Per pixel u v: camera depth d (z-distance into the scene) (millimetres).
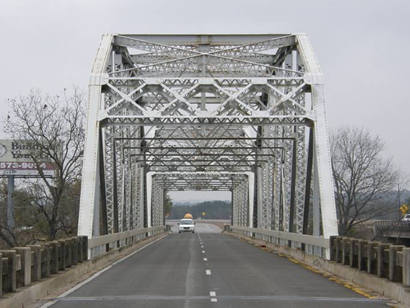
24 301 14320
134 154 41219
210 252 37500
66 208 48344
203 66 30891
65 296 16359
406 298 14555
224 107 28250
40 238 45781
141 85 27734
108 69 30641
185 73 32469
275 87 28266
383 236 57875
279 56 32312
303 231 30562
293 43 30703
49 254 18078
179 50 29984
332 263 22828
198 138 35750
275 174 40812
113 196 31578
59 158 40781
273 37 30859
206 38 31094
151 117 27219
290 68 30969
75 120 41344
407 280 15156
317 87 27531
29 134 40344
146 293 16953
